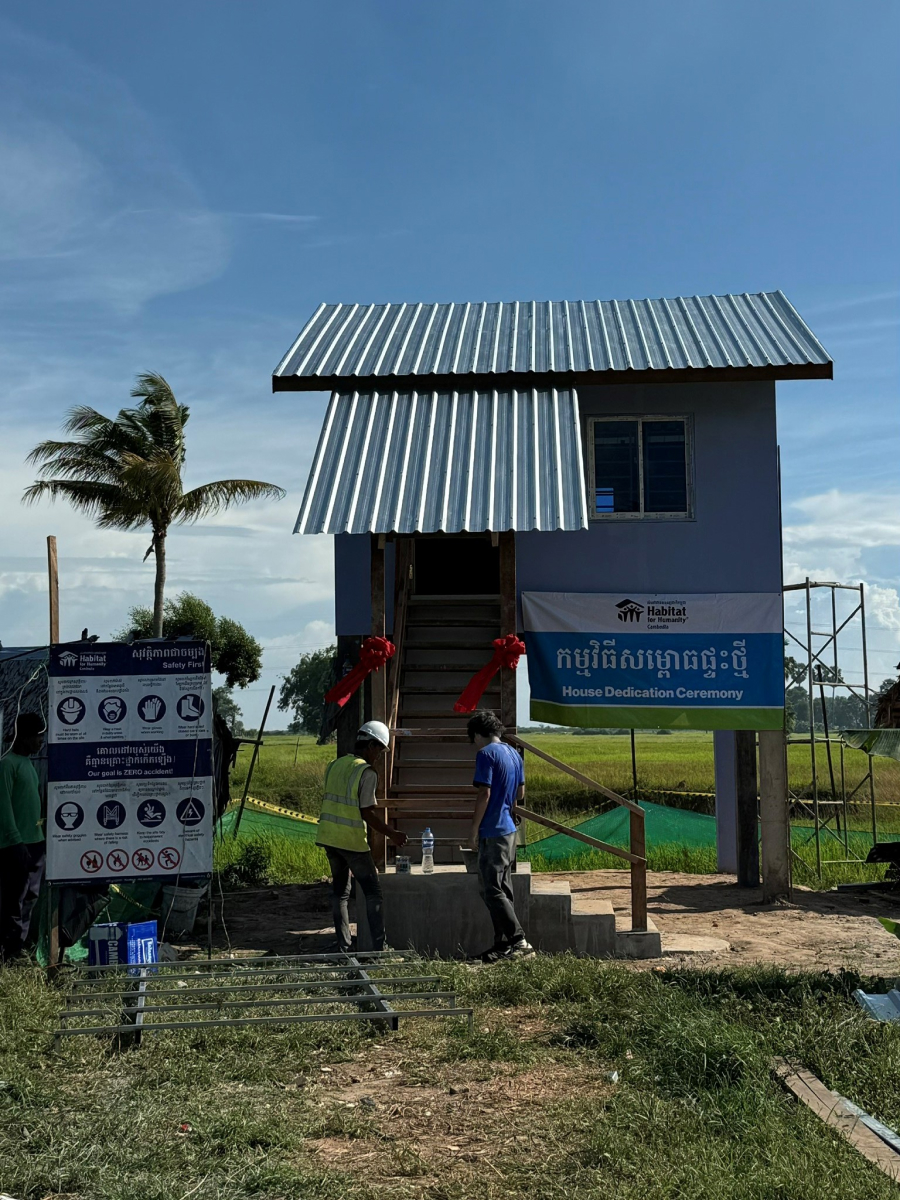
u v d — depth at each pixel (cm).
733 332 1459
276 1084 652
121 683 1006
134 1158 527
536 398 1344
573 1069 677
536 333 1515
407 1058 697
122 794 997
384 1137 571
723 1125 563
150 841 995
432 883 1077
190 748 1005
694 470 1366
